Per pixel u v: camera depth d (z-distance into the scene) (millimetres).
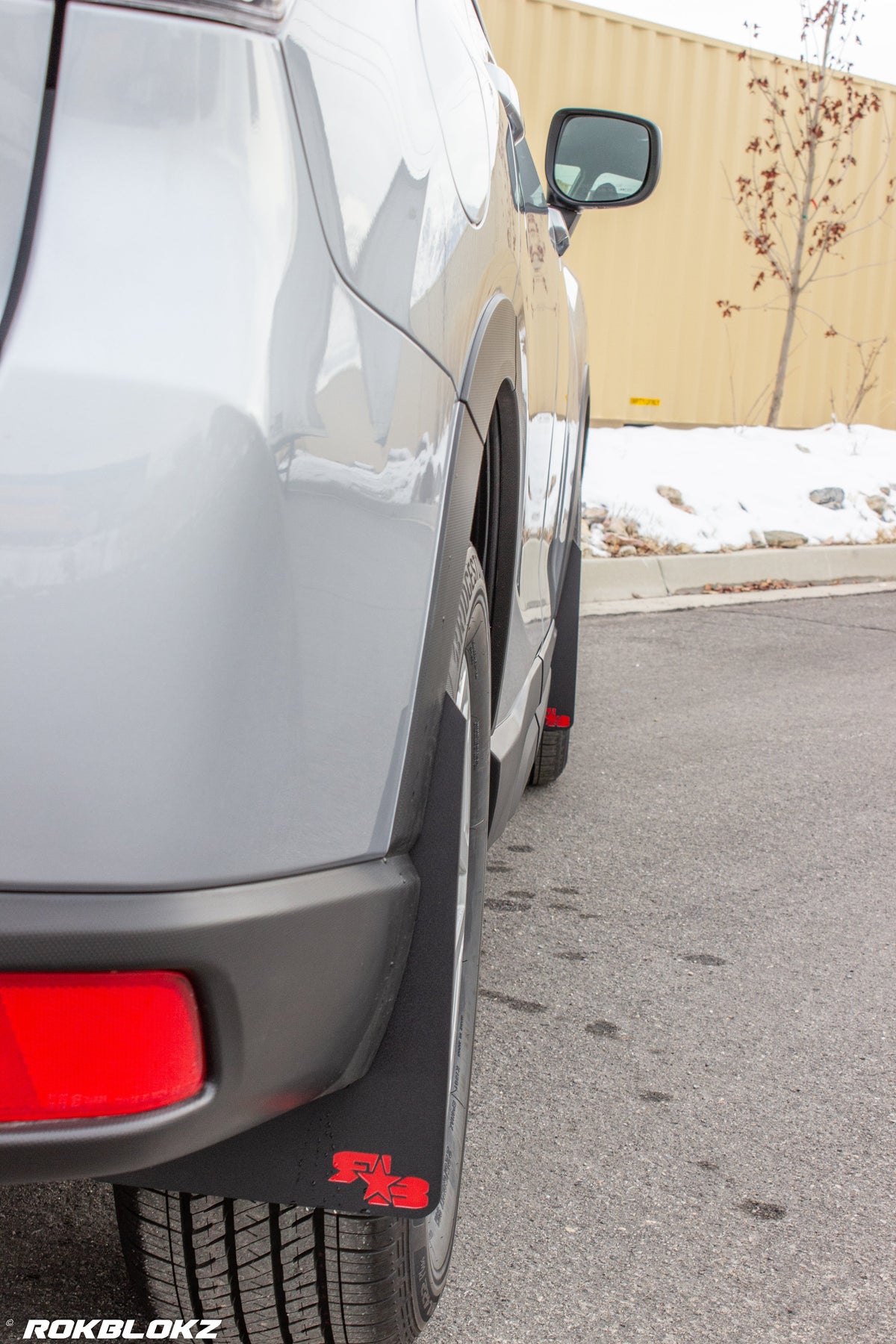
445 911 1232
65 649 909
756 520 8930
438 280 1275
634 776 4152
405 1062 1212
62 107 938
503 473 1843
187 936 943
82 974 927
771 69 10727
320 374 1021
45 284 920
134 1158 981
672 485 9039
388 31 1267
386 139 1185
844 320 11945
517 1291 1660
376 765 1126
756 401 11531
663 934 2900
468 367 1365
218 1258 1333
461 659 1427
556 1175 1933
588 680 5484
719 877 3291
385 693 1134
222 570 940
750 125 10812
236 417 942
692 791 4020
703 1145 2041
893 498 9992
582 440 3604
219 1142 1098
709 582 8000
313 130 1037
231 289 950
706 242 10859
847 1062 2355
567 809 3779
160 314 932
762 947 2859
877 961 2824
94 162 938
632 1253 1755
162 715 928
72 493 906
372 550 1100
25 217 931
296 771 1018
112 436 912
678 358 10969
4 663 901
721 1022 2480
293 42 1028
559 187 3477
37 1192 1848
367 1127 1205
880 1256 1785
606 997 2561
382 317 1123
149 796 928
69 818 915
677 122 10414
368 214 1112
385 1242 1311
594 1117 2104
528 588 2291
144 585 919
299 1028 1068
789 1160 2016
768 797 3994
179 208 946
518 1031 2391
